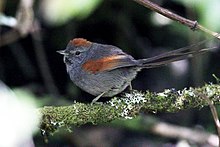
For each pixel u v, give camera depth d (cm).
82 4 899
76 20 1246
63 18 923
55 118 750
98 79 877
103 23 1296
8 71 1333
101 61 870
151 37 1328
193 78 1282
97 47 889
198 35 1142
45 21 1212
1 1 1045
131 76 872
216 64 1280
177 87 1309
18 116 541
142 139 1304
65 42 1287
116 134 1312
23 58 1328
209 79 1283
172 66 1328
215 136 1245
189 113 1309
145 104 754
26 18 1069
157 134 1241
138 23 1312
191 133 1250
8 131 530
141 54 1331
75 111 754
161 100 751
